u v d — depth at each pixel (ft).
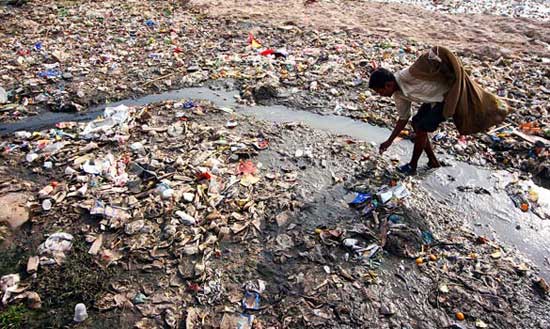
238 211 15.26
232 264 13.43
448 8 38.73
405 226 14.44
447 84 14.37
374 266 13.28
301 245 13.98
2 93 23.04
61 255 13.74
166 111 21.72
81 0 38.29
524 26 32.55
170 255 13.70
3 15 33.88
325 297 12.39
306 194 16.11
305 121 21.15
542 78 24.06
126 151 18.53
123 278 13.06
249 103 22.68
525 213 15.46
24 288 12.84
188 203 15.49
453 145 18.86
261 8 37.01
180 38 30.48
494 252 13.82
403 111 15.29
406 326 11.68
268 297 12.48
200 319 11.92
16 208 15.33
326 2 39.01
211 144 18.84
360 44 29.17
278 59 26.84
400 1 40.73
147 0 38.78
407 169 17.29
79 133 19.69
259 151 18.61
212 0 39.01
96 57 27.45
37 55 27.55
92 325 11.86
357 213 15.21
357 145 18.93
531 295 12.48
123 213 15.10
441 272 13.12
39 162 17.93
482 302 12.25
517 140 18.88
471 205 15.79
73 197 15.87
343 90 23.38
